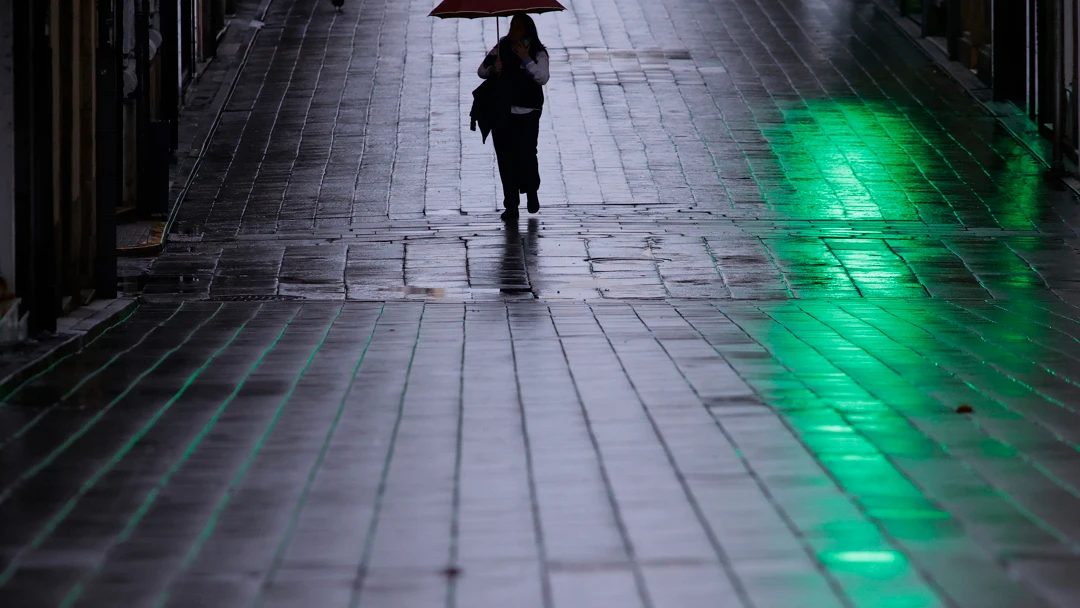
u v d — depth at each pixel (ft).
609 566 35.94
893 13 226.17
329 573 35.76
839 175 140.97
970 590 33.88
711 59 196.24
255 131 160.35
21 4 68.49
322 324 81.97
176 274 102.37
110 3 94.63
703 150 150.61
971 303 90.99
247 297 94.22
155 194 122.21
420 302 91.50
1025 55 172.35
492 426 53.11
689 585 34.35
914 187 136.15
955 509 41.06
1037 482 44.11
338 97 176.04
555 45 202.18
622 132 157.79
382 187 136.67
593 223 120.47
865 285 98.07
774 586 34.24
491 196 132.77
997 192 134.21
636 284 97.66
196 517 41.06
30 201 70.23
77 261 83.15
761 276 100.53
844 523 39.65
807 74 189.06
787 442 49.78
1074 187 133.90
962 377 63.00
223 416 55.47
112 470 46.65
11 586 34.96
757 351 70.69
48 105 71.51
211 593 34.35
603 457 47.85
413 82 183.32
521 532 39.09
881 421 53.31
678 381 62.13
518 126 120.47
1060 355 69.36
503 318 83.82
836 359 68.13
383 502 42.50
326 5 234.79
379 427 53.21
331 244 112.78
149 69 129.08
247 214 126.93
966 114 168.86
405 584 34.78
